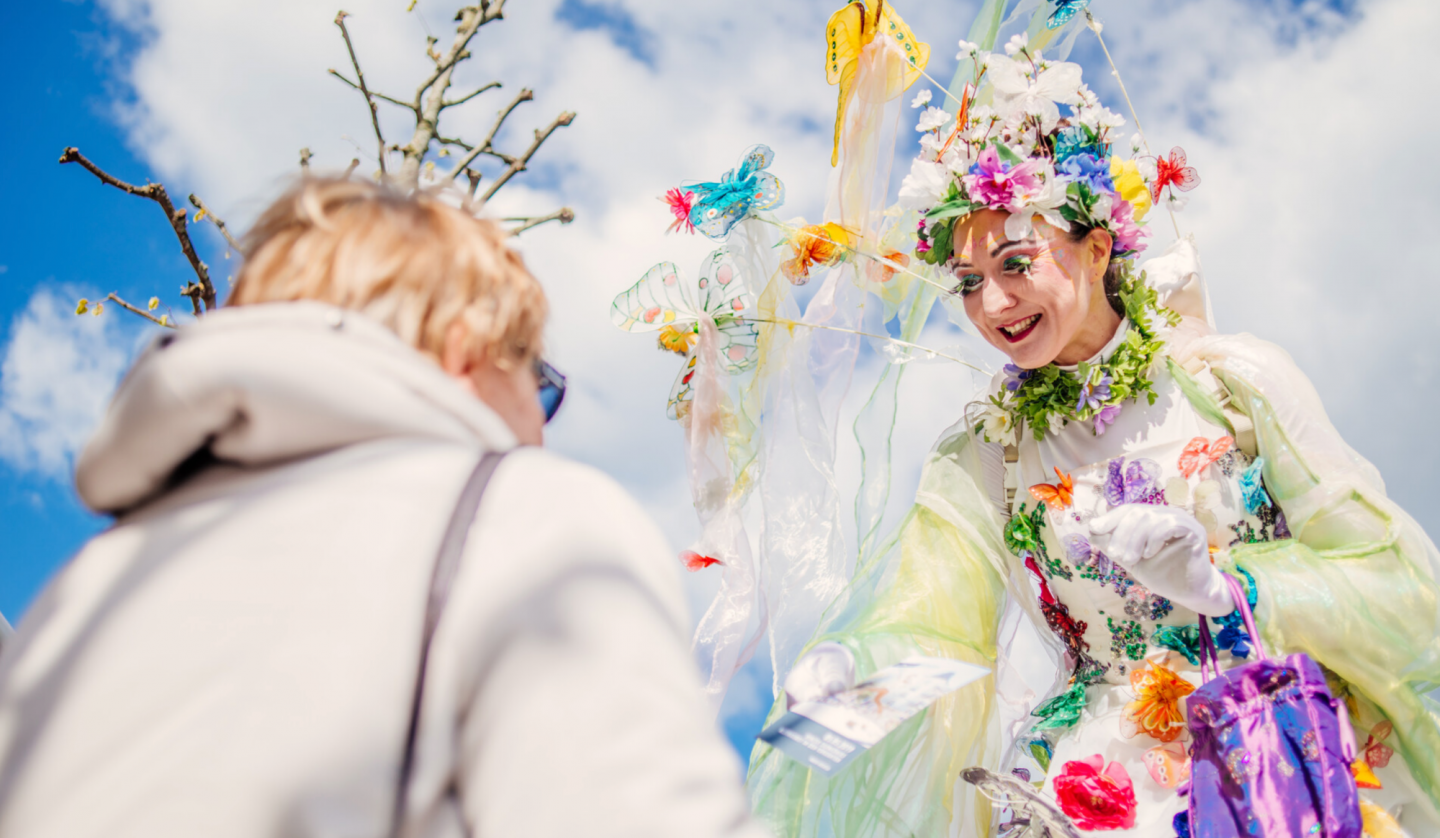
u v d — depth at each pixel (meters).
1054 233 2.57
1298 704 2.00
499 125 3.02
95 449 0.80
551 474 0.78
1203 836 1.97
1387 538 2.34
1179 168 2.79
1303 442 2.47
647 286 3.21
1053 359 2.69
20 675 0.73
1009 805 2.32
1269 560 2.31
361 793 0.65
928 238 2.79
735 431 3.09
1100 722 2.50
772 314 3.13
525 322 0.96
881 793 2.54
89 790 0.64
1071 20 2.95
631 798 0.63
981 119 2.74
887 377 3.07
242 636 0.68
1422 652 2.25
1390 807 2.23
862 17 3.17
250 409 0.77
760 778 2.58
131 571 0.76
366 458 0.78
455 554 0.72
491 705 0.67
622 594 0.70
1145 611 2.50
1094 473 2.60
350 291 0.89
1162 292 2.77
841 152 3.16
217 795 0.62
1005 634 2.84
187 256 2.70
